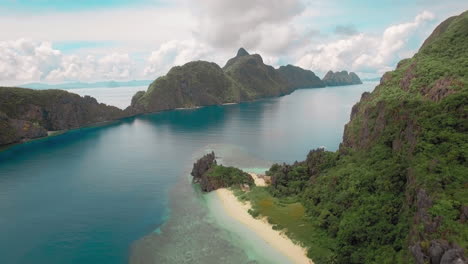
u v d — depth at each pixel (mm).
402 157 58281
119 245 61406
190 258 55750
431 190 42531
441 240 35500
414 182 47438
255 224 66000
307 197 72875
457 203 38719
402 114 66812
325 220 59625
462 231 35312
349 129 101188
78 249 60594
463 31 100125
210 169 95000
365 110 96688
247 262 53469
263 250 56688
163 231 66000
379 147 68062
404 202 50219
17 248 61594
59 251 60188
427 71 87000
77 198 86375
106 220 72312
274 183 85625
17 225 71062
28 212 77750
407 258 39750
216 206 77000
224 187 87125
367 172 63375
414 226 41719
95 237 64875
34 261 57219
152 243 61469
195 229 66125
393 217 50656
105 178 103500
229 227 66062
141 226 68750
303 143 145375
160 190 90938
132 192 90000
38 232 67625
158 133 187500
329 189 68875
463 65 81062
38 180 102688
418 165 48938
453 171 44062
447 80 72312
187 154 133000
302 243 57000
